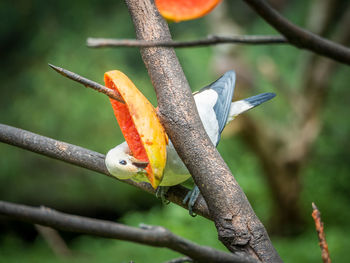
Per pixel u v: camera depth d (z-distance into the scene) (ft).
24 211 3.51
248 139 26.00
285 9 30.01
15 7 36.65
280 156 26.50
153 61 6.38
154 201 33.19
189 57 30.66
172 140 6.22
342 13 29.17
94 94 34.47
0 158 33.09
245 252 5.89
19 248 27.48
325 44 5.03
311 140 26.50
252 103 9.98
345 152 31.30
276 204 27.68
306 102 26.45
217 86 9.84
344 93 31.76
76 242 27.76
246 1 4.43
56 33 36.55
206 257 4.10
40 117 34.19
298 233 27.50
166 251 23.85
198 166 6.08
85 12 36.70
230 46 24.72
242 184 29.91
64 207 32.73
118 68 34.58
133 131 6.44
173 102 6.23
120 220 29.09
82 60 34.91
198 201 7.52
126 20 36.78
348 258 22.13
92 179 33.27
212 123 8.61
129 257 23.50
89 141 33.88
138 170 6.29
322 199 29.25
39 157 33.73
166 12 4.39
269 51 30.91
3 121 34.96
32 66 36.04
